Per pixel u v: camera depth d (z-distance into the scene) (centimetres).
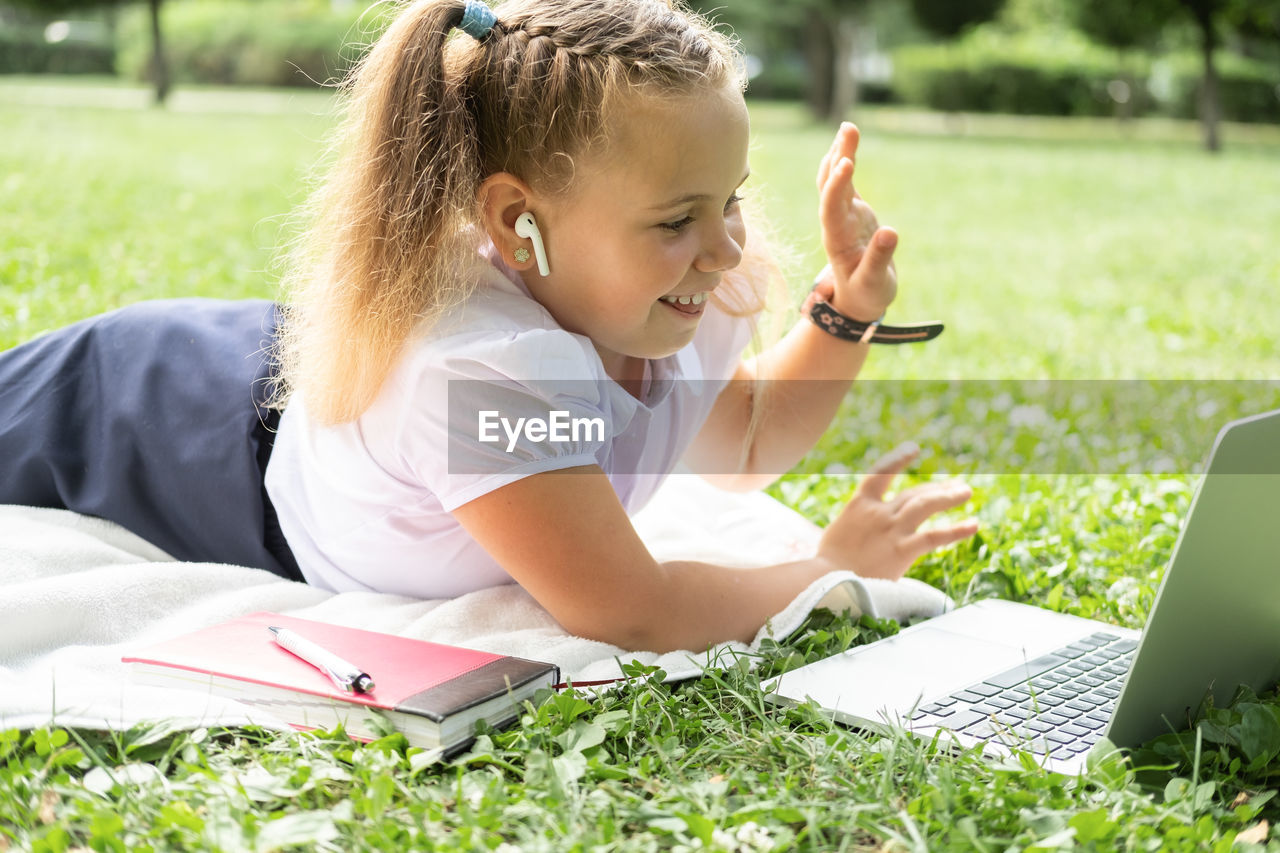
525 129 189
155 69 2161
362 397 199
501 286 199
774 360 247
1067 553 257
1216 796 154
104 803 146
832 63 2883
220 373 229
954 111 2933
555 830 140
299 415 224
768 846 138
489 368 184
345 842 139
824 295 243
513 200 195
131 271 550
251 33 2814
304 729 165
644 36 190
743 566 241
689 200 189
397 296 193
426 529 209
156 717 164
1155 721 162
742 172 195
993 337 588
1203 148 2156
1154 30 2433
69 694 167
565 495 187
